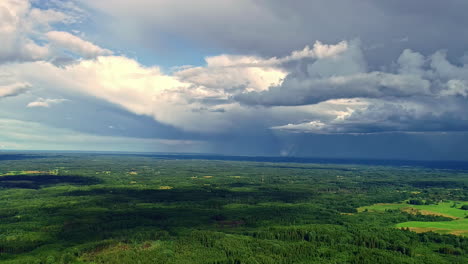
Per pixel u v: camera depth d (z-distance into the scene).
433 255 197.50
